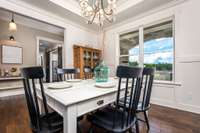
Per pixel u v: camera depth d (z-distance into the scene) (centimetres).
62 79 236
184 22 253
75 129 94
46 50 685
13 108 261
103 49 446
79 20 367
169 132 166
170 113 233
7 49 396
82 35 413
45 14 311
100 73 195
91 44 445
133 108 116
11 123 192
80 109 98
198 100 232
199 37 233
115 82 186
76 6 318
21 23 418
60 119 117
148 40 330
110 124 110
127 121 108
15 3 258
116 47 407
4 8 244
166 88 278
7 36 397
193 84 239
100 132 168
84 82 194
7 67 395
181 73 256
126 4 298
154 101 296
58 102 97
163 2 274
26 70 92
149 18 317
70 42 376
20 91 394
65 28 362
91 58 404
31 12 285
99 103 115
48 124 107
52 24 332
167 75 291
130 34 378
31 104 103
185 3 251
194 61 238
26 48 440
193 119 206
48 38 508
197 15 235
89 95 107
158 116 219
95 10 203
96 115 127
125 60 393
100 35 459
